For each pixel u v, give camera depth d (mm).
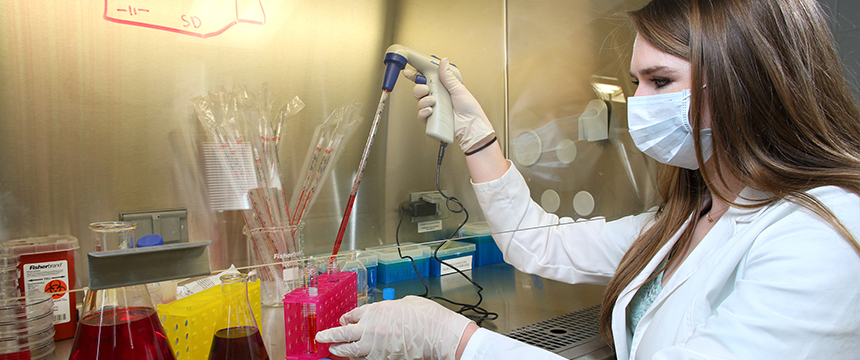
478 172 1507
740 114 926
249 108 1270
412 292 1518
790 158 932
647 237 1280
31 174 1052
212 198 1246
